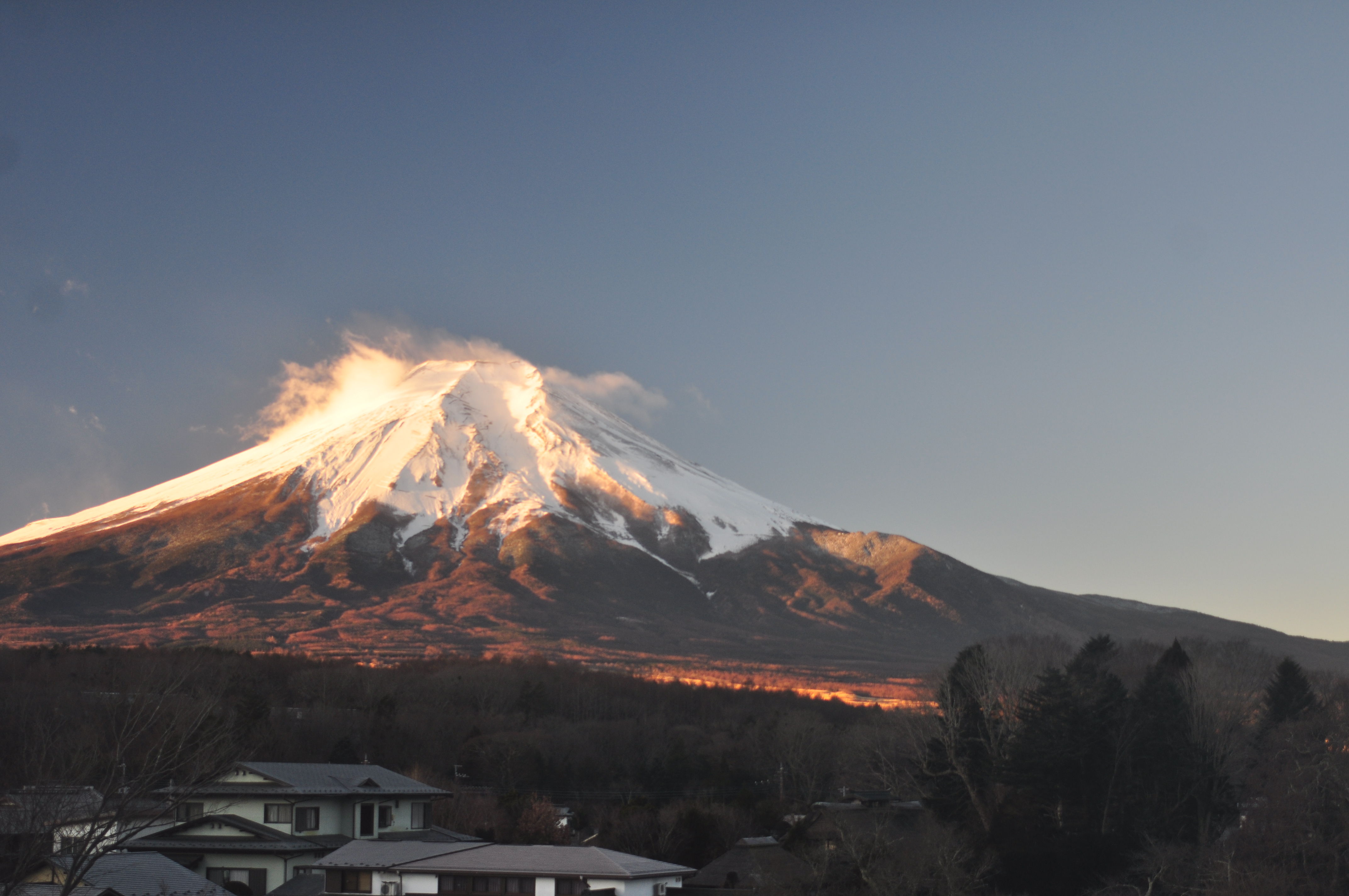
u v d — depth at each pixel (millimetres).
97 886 44844
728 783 109375
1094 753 82000
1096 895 74125
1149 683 87312
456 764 112062
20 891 38906
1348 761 71312
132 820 37062
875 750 107188
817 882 66812
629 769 121312
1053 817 80688
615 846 83250
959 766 86312
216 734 42750
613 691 176375
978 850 77875
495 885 57781
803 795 114625
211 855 60406
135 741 39281
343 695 144125
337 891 58906
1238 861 68562
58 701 81312
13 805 36250
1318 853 67750
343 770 69312
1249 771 86625
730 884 73625
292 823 62562
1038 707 84938
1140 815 79375
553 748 121000
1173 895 70750
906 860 69125
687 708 170125
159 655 154250
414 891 58375
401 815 70000
